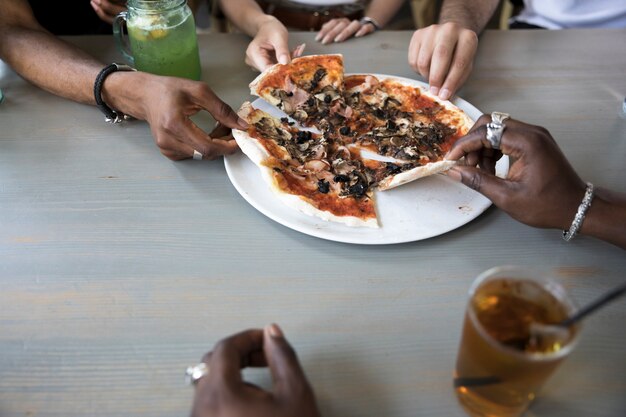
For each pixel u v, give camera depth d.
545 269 0.57
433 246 0.60
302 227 0.60
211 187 0.68
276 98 0.83
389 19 1.23
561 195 0.54
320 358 0.48
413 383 0.46
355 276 0.56
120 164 0.71
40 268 0.56
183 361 0.48
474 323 0.37
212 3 1.42
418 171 0.65
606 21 1.09
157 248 0.59
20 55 0.83
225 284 0.55
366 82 0.87
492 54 0.95
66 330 0.50
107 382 0.46
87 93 0.77
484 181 0.57
